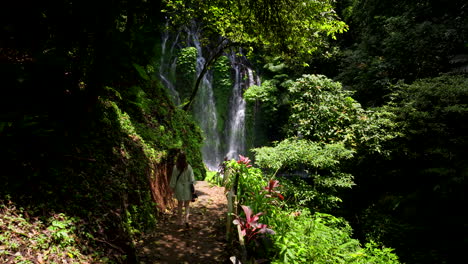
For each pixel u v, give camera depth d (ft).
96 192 12.49
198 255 14.14
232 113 74.84
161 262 13.01
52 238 8.94
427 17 50.90
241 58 79.30
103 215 11.72
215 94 72.64
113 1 13.75
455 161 29.73
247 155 74.08
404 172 33.42
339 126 29.68
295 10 20.48
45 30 14.02
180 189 17.48
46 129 11.77
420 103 32.50
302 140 27.96
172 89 65.00
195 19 70.03
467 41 42.68
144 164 18.99
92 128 15.48
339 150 25.84
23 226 8.58
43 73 13.12
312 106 30.14
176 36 68.39
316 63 68.28
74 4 13.09
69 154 12.66
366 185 37.32
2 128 10.18
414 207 30.19
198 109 68.39
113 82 20.84
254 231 13.44
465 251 24.56
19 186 9.83
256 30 22.20
